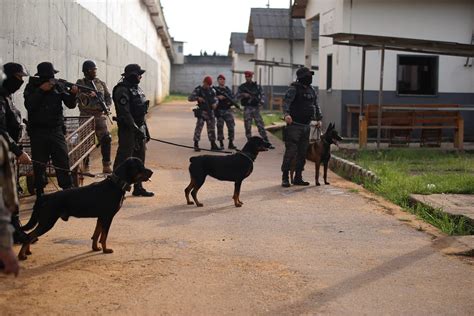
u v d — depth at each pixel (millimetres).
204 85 14797
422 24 18125
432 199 8914
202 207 8594
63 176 7449
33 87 7250
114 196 6102
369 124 15281
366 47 14742
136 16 29766
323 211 8438
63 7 12875
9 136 5770
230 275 5570
